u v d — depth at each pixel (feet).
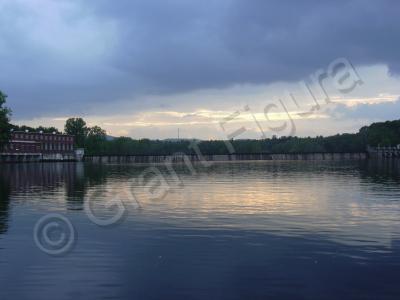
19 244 66.44
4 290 46.91
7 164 500.33
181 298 44.34
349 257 57.36
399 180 190.60
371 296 44.34
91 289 46.93
